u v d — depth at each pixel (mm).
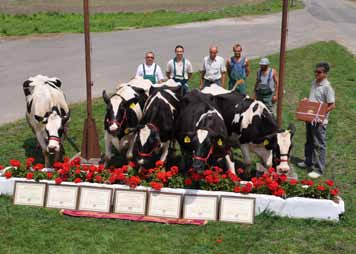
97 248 6914
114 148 10695
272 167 8992
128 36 28125
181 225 7664
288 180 8586
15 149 11117
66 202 8133
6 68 19922
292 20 36094
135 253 6805
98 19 35250
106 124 9273
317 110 9539
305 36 28797
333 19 37156
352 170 10109
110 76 18688
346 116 13797
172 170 8375
